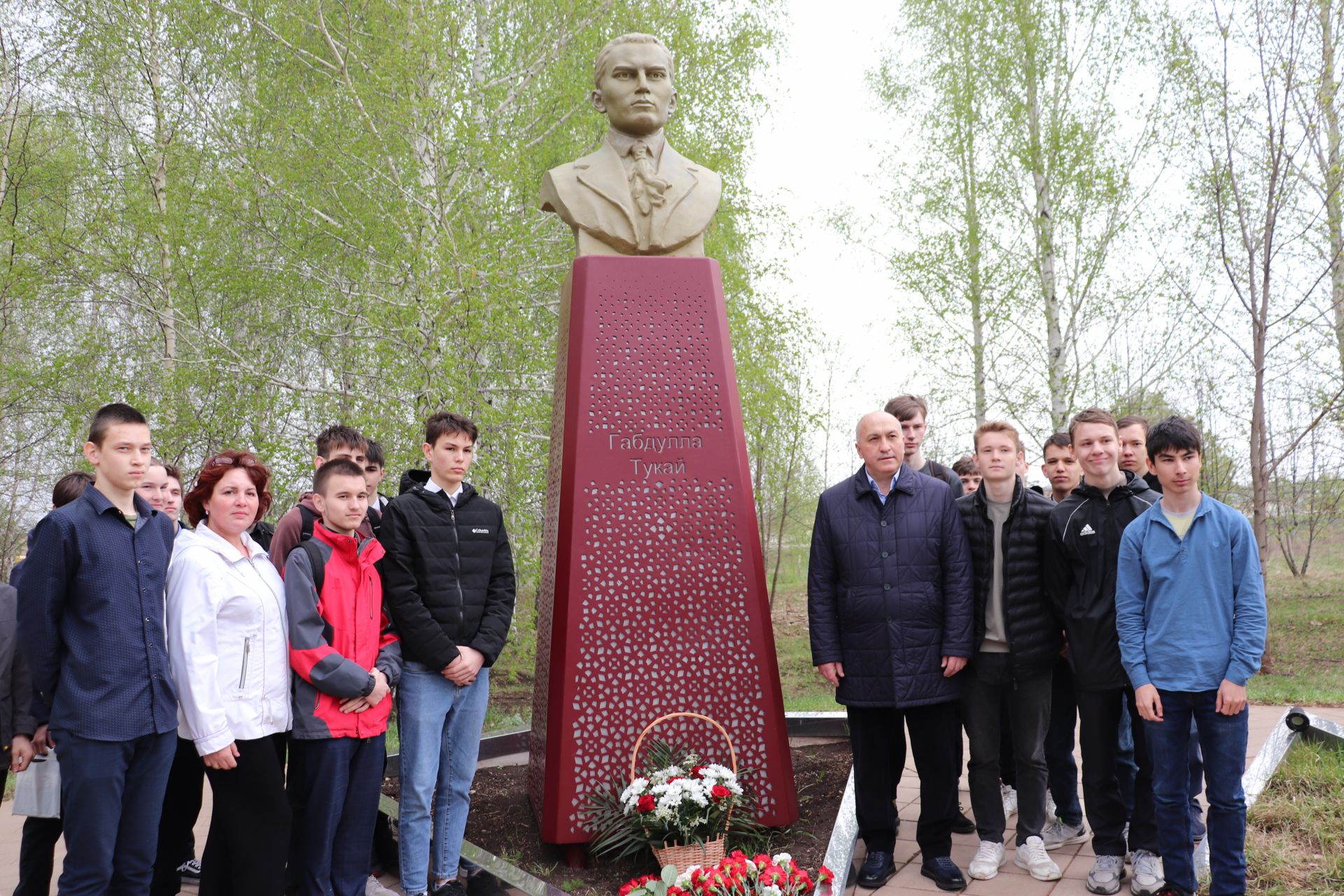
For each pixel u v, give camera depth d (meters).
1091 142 10.79
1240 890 2.89
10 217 8.96
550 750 3.71
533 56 9.33
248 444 8.34
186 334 8.83
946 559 3.47
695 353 4.03
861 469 3.59
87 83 9.25
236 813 2.76
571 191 4.15
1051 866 3.37
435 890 3.31
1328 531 14.09
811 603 3.60
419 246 7.52
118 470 2.79
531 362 8.29
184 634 2.72
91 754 2.65
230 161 8.69
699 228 4.19
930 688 3.38
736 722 3.81
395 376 7.87
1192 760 3.66
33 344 10.94
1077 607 3.33
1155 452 3.03
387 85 7.64
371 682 2.95
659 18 9.41
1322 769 4.04
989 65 11.55
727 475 3.96
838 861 3.28
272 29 8.65
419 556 3.26
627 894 2.87
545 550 4.32
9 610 3.14
